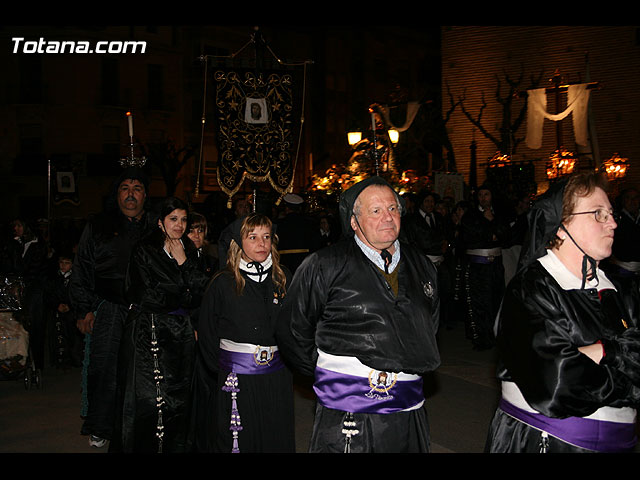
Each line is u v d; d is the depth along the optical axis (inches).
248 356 163.5
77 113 1341.0
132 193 214.7
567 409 99.0
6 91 1327.5
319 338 126.0
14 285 288.7
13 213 1342.3
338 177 469.1
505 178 685.3
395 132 469.1
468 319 362.6
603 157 787.4
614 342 99.3
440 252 391.9
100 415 202.2
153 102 1400.1
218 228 490.6
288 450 167.3
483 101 853.2
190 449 188.4
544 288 104.0
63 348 332.8
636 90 770.8
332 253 127.0
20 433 226.8
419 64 1717.5
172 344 185.0
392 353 120.8
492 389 274.2
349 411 122.8
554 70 810.2
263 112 363.6
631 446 104.7
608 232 104.3
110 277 207.6
